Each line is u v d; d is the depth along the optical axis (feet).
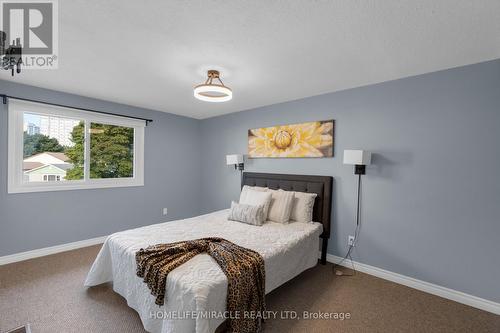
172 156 14.66
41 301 6.81
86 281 7.29
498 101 6.68
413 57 6.76
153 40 6.01
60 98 10.23
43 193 10.05
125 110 12.41
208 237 7.25
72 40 6.04
